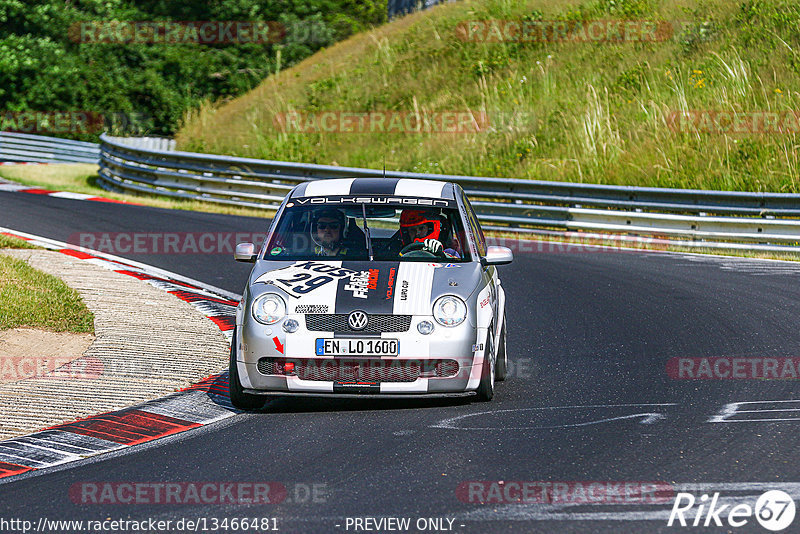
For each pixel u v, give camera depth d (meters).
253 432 14.38
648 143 49.88
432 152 58.25
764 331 21.88
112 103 89.12
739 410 15.19
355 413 15.59
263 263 16.89
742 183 44.19
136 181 53.94
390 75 71.19
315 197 18.20
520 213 41.72
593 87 59.44
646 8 67.56
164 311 23.64
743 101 51.16
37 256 30.73
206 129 70.62
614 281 29.53
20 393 16.41
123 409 15.72
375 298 15.48
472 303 15.80
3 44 89.44
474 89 64.75
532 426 14.37
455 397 16.58
